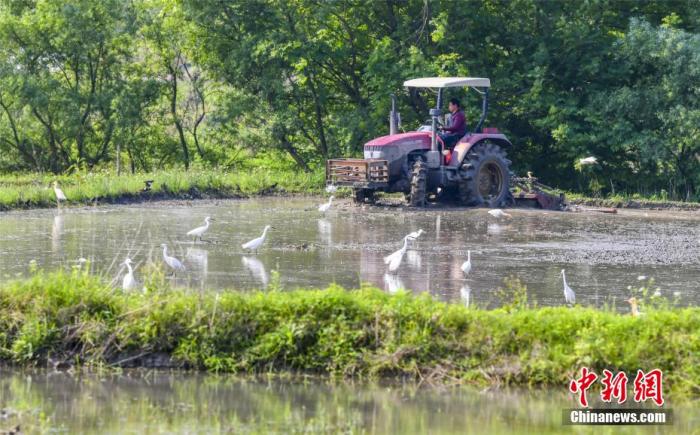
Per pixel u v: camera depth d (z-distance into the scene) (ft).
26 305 88.12
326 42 259.19
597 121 247.09
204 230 142.10
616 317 86.94
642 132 242.99
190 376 83.46
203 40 271.28
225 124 265.34
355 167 203.51
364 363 83.66
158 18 275.59
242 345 85.30
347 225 168.14
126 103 272.10
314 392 79.97
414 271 120.88
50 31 267.59
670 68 242.58
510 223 176.76
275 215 183.83
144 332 85.71
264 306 86.79
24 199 188.96
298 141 282.15
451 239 152.35
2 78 264.93
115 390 79.51
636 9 267.39
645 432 73.41
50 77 270.05
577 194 252.83
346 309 86.48
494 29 262.47
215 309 86.48
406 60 252.83
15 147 287.28
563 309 88.99
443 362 83.46
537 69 250.16
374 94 255.91
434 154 202.39
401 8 267.39
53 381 81.61
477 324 85.40
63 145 289.53
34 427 70.79
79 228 155.94
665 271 125.18
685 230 173.27
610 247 147.13
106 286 90.99
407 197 208.23
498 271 122.42
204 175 228.02
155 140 291.17
